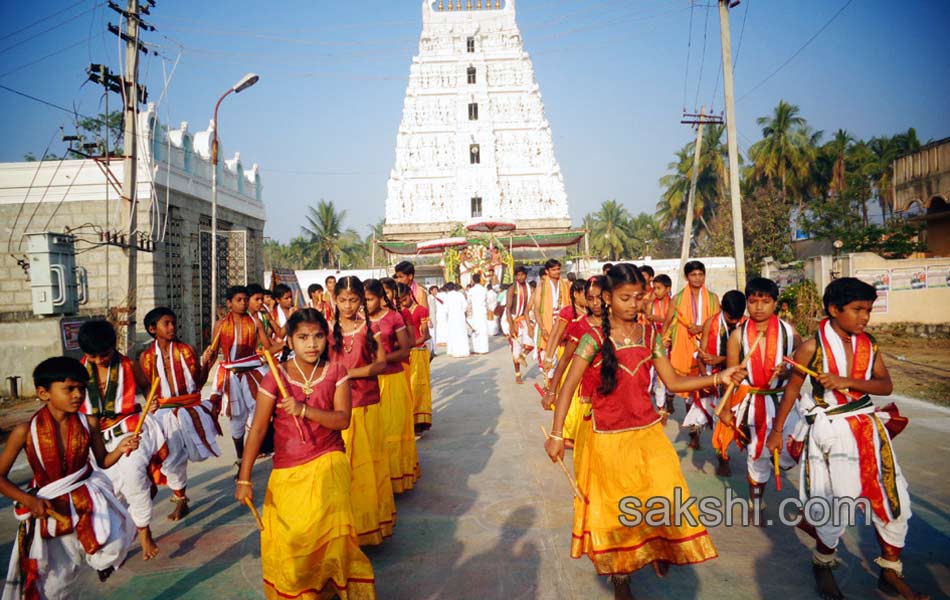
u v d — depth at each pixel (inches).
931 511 174.2
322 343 126.3
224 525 187.2
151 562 162.2
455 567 150.9
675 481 124.5
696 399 233.1
